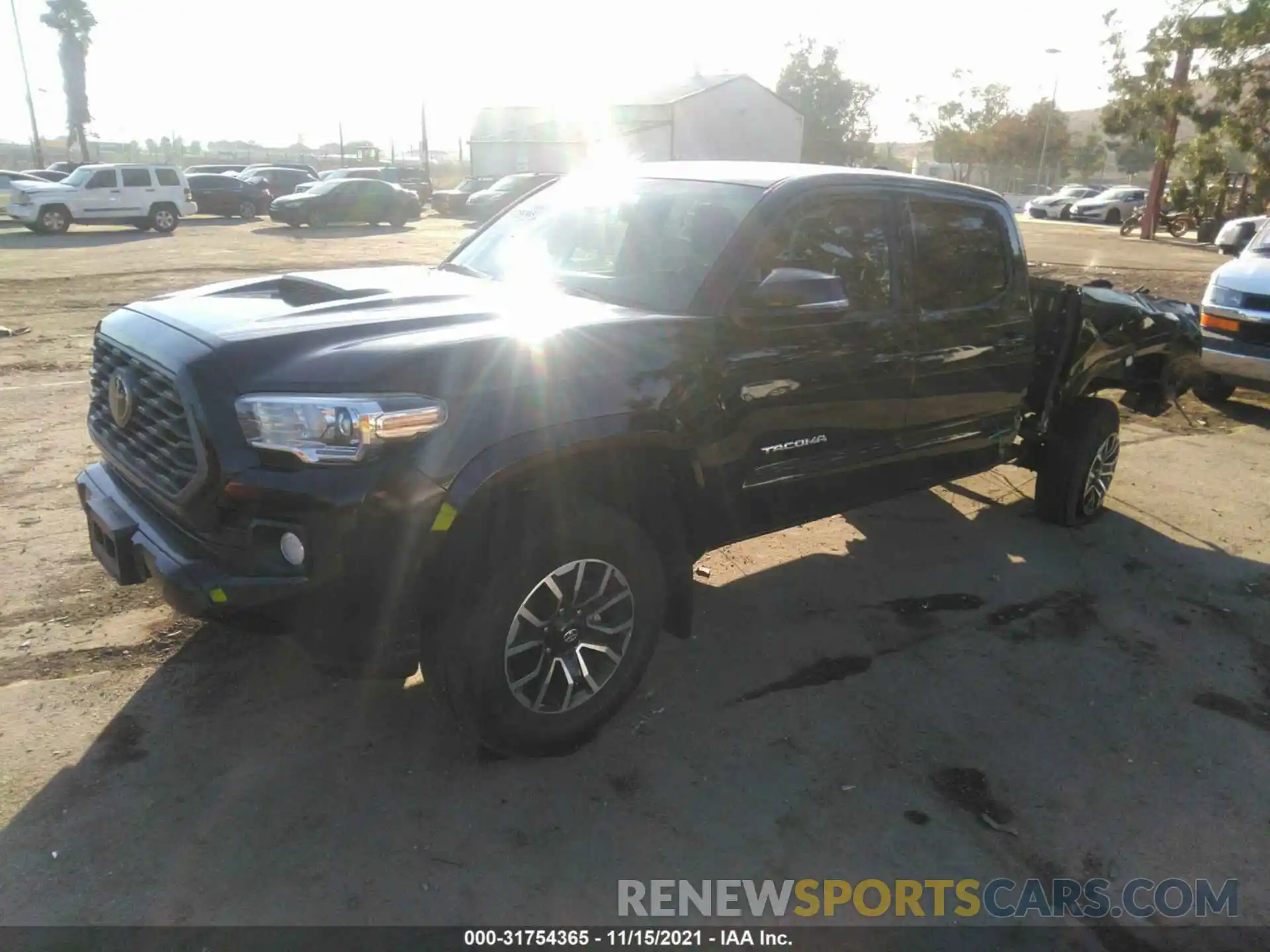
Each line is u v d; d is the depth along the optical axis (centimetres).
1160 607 468
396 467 268
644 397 310
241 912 256
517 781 314
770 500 373
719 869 282
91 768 308
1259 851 301
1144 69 2928
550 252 406
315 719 340
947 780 328
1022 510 596
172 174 2591
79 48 6191
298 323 298
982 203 454
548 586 304
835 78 6719
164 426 289
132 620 400
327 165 7288
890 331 396
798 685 382
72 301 1294
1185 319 620
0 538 473
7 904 254
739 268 347
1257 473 688
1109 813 315
